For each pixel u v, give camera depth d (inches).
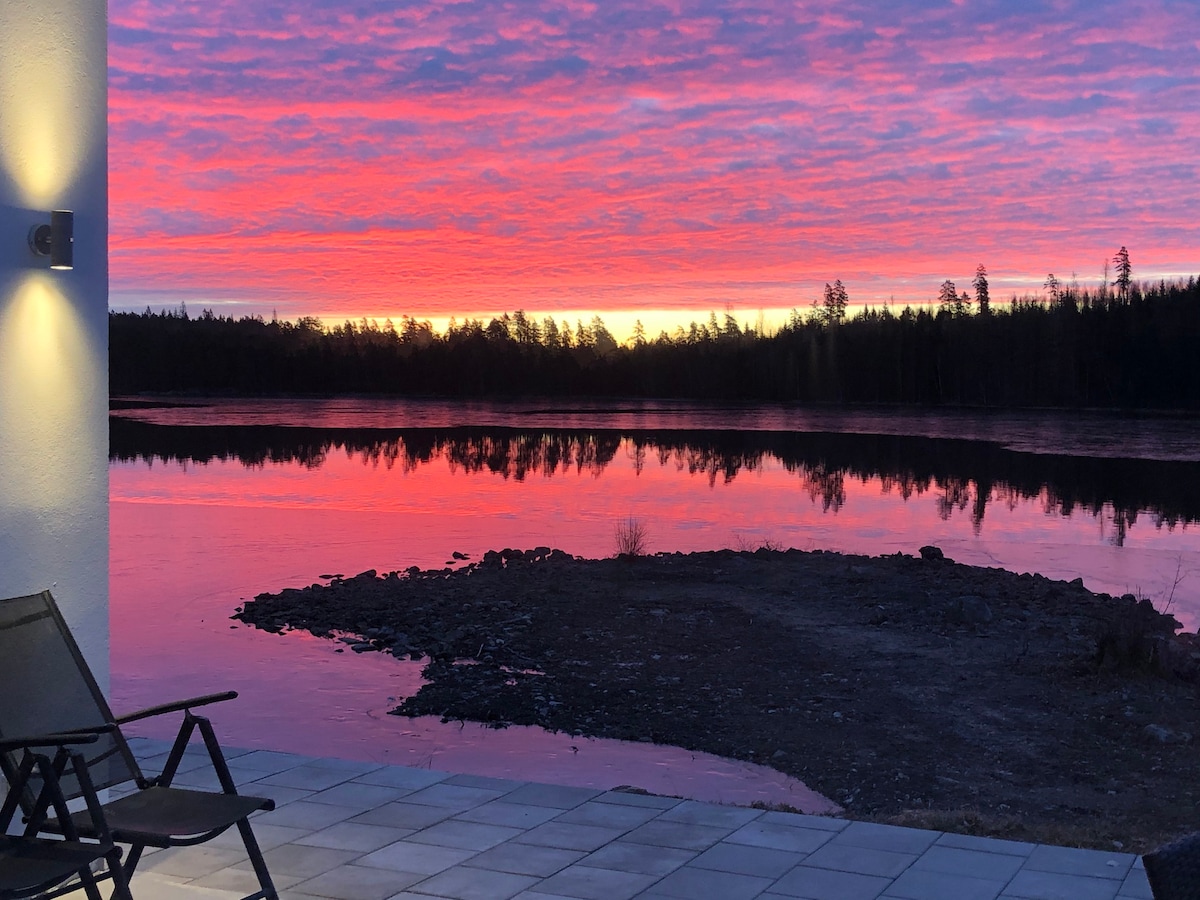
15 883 106.3
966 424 2746.1
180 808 128.0
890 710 373.7
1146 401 2659.9
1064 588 627.2
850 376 3174.2
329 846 167.6
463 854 163.9
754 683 413.7
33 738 115.6
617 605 575.8
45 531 163.6
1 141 157.5
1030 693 390.9
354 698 403.9
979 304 2903.5
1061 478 1713.8
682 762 322.3
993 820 237.8
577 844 167.9
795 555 764.0
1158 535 1076.5
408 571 713.0
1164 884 55.9
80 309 169.8
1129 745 329.1
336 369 3329.2
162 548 861.2
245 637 520.1
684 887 150.3
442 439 2544.3
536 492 1515.7
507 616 550.9
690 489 1588.3
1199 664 420.5
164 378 3004.4
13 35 159.2
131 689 418.0
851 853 163.0
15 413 159.2
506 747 339.0
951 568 698.8
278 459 2038.6
